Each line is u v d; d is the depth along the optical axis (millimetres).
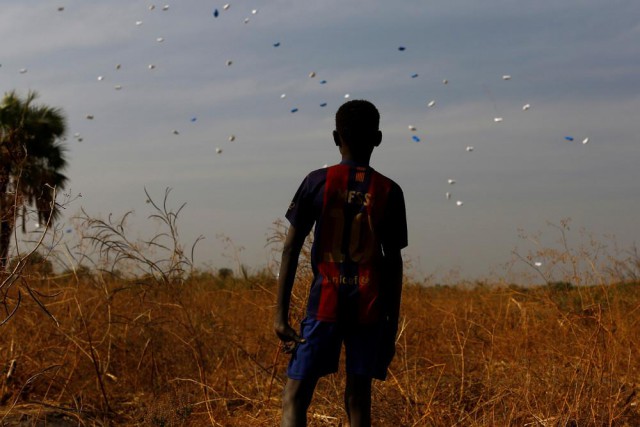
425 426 4383
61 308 5922
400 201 3305
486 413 4441
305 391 3197
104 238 5496
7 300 5539
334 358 3229
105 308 5984
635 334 5715
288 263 3232
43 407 4816
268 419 4633
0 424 4508
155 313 6062
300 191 3279
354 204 3219
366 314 3191
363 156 3320
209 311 6949
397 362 6020
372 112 3311
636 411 4508
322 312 3189
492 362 5578
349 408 3275
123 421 4805
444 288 8648
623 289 6543
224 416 4789
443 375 5527
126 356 5691
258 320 6746
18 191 4457
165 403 4703
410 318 6777
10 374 5148
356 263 3205
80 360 5461
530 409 4305
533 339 5820
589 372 4656
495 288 7746
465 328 6629
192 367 5840
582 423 4227
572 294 6379
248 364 6004
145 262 5641
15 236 4422
